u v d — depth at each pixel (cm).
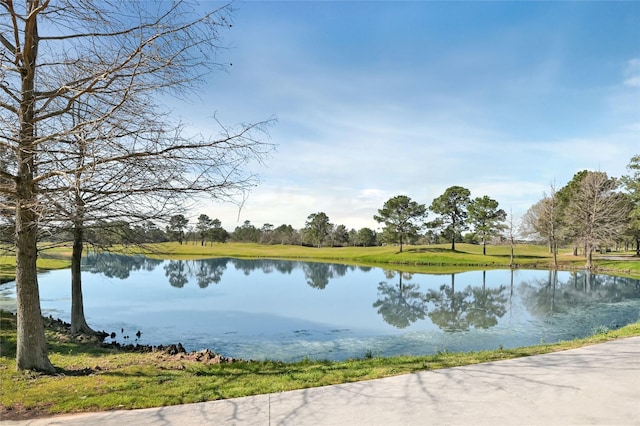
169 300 2447
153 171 656
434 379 649
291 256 7275
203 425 479
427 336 1567
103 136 575
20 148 594
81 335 1270
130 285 3212
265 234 12138
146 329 1664
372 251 8000
